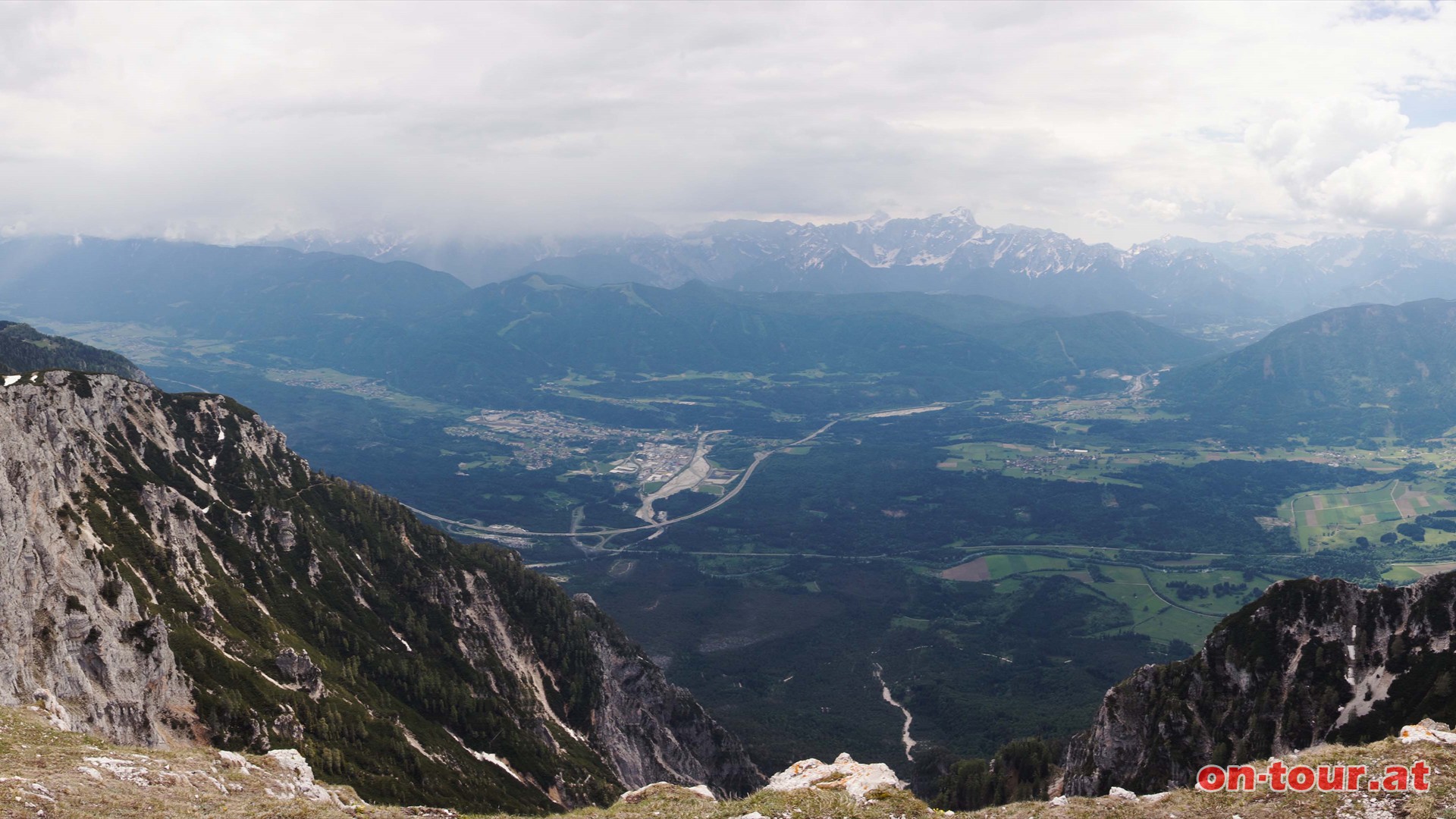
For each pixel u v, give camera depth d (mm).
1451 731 65688
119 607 121562
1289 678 158500
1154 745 163500
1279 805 58875
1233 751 153875
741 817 62344
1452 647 144750
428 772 159875
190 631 147750
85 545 125312
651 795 77625
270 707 143500
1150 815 61188
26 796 51812
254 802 60438
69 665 101188
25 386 161625
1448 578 153000
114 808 53781
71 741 67438
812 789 68750
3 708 74562
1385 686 147625
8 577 97688
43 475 126938
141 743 106625
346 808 62969
